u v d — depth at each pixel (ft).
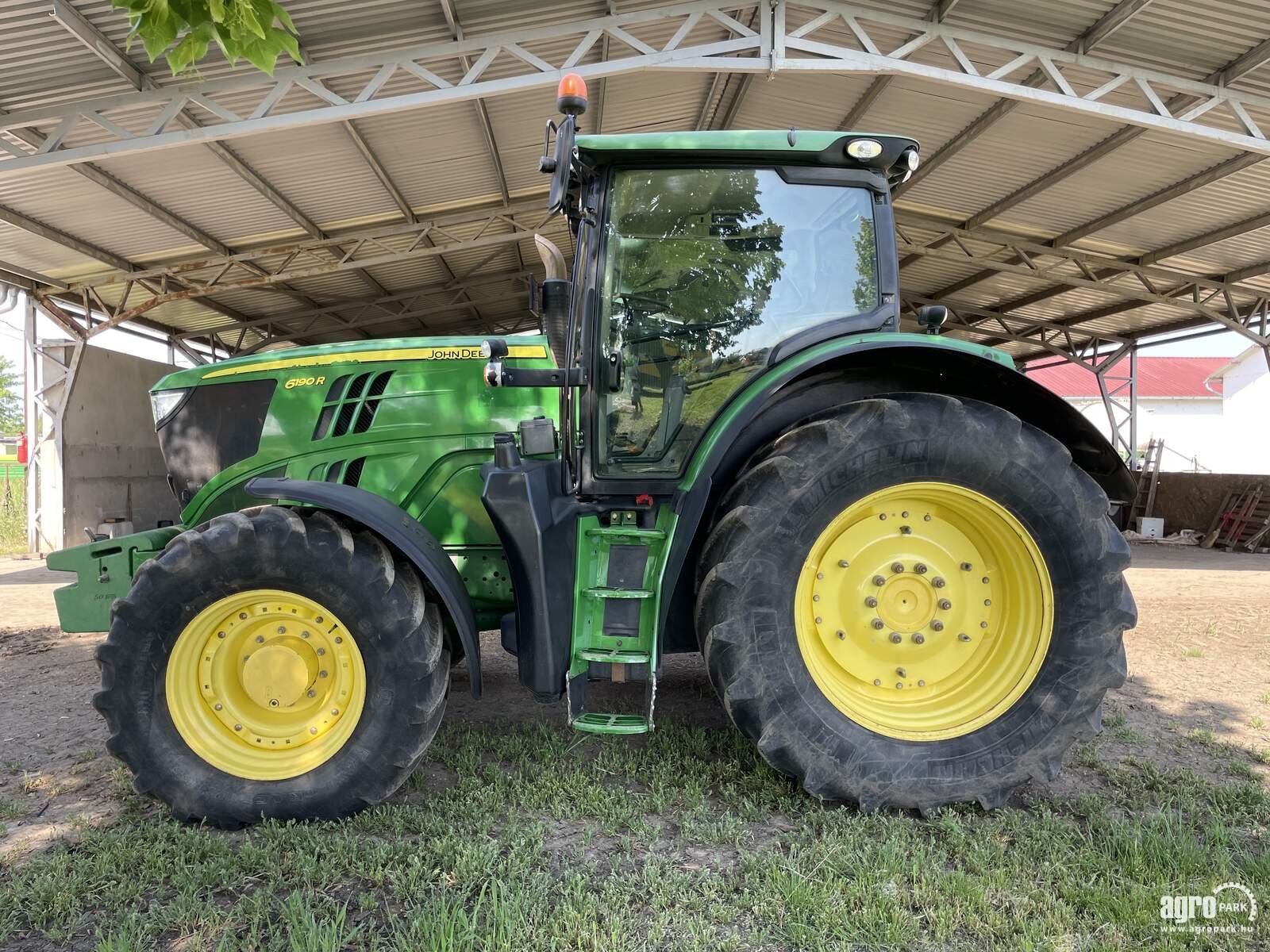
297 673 9.38
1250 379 93.20
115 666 9.04
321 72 22.56
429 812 9.28
